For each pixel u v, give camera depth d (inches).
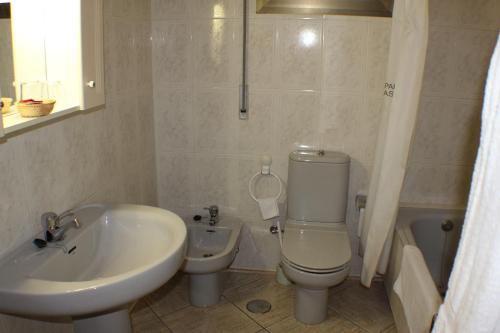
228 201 111.2
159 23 101.2
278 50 99.5
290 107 102.8
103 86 71.7
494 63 22.6
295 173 99.4
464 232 25.6
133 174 95.3
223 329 90.7
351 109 101.5
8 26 56.6
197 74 103.3
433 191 106.7
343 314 96.7
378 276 110.3
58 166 65.5
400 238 91.0
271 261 112.8
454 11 95.0
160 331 89.6
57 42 63.1
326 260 85.2
